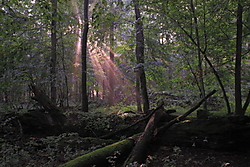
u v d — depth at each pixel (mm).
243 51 6801
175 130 5438
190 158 4691
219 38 7141
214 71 7066
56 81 8328
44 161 4844
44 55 8750
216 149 4957
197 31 7312
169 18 7480
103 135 6109
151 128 5418
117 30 10406
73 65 10695
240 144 4773
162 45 8555
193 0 7520
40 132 6496
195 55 8156
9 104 7016
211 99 9398
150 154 5113
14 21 5496
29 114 6562
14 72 6742
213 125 5102
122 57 10867
